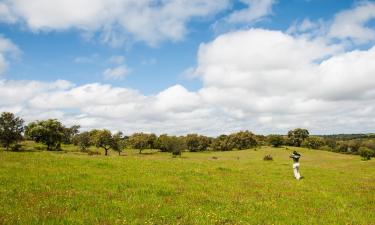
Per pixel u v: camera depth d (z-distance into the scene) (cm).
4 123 13838
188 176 3089
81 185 2281
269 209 2034
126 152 19450
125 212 1697
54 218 1516
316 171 4491
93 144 17525
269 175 3700
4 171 2603
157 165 3756
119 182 2472
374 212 2162
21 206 1664
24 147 15400
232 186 2766
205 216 1739
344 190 2948
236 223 1670
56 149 15612
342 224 1817
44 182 2292
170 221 1603
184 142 19550
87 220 1523
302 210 2083
